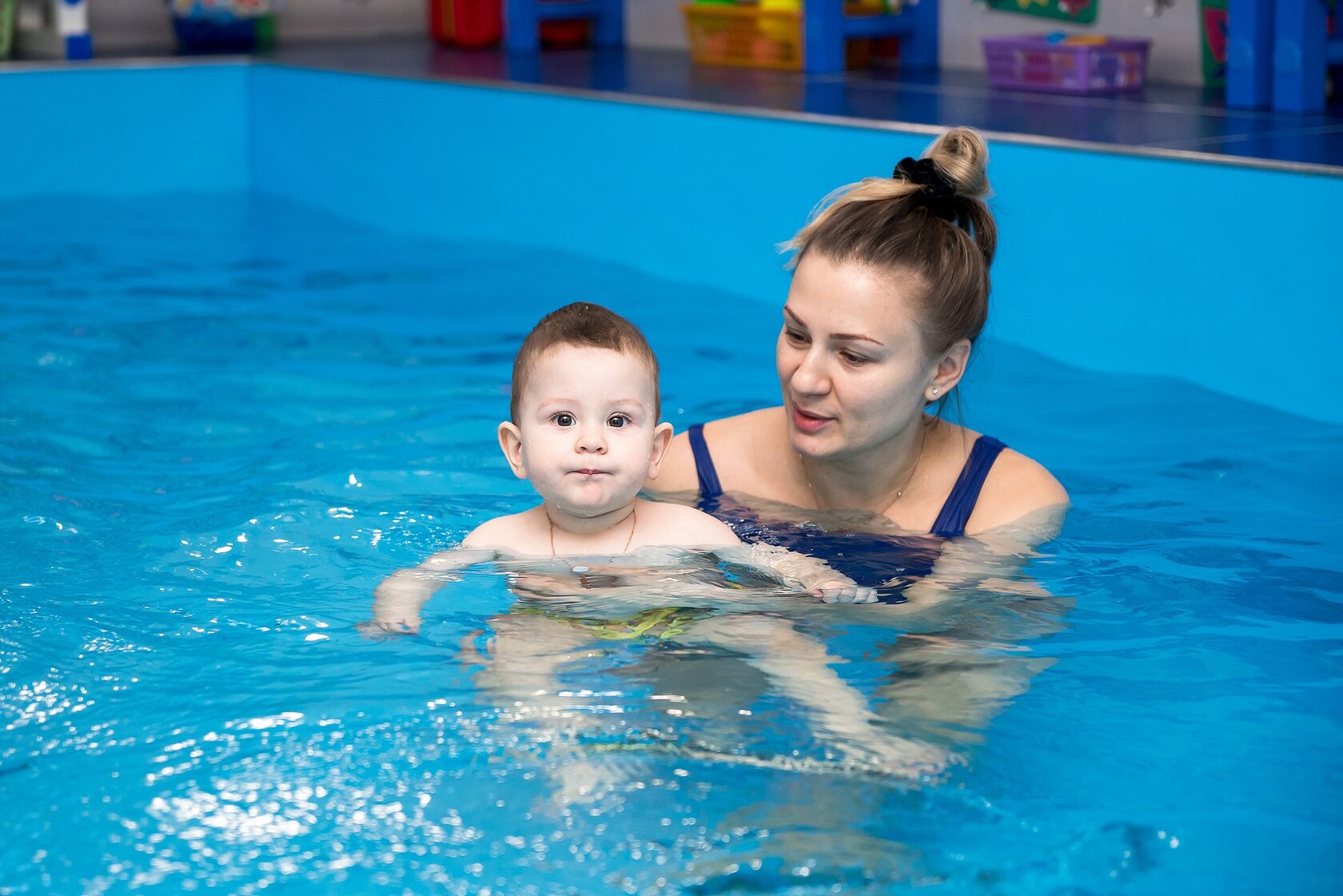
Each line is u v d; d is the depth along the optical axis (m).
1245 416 3.14
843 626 1.93
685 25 7.10
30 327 3.78
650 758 1.61
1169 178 3.45
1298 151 3.45
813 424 2.13
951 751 1.63
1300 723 1.71
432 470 2.66
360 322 3.94
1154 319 3.53
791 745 1.63
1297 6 4.29
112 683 1.79
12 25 6.61
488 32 7.30
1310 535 2.35
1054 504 2.30
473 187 5.49
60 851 1.47
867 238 2.06
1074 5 5.64
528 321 3.97
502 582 2.08
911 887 1.41
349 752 1.63
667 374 3.41
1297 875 1.43
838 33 5.78
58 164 6.18
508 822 1.51
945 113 4.43
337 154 6.11
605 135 4.92
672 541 2.20
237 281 4.49
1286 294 3.24
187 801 1.55
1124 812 1.53
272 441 2.85
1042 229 3.77
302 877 1.43
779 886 1.41
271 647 1.89
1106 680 1.81
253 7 7.12
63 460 2.71
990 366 3.61
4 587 2.08
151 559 2.20
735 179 4.50
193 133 6.43
